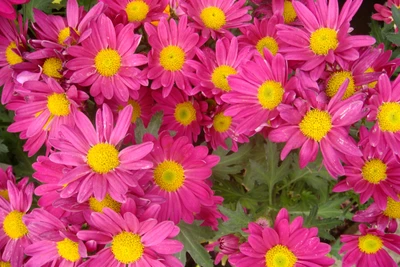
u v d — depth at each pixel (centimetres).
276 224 49
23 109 52
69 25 53
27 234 51
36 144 53
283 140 49
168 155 52
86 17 51
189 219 52
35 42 50
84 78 50
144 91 56
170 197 52
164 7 54
